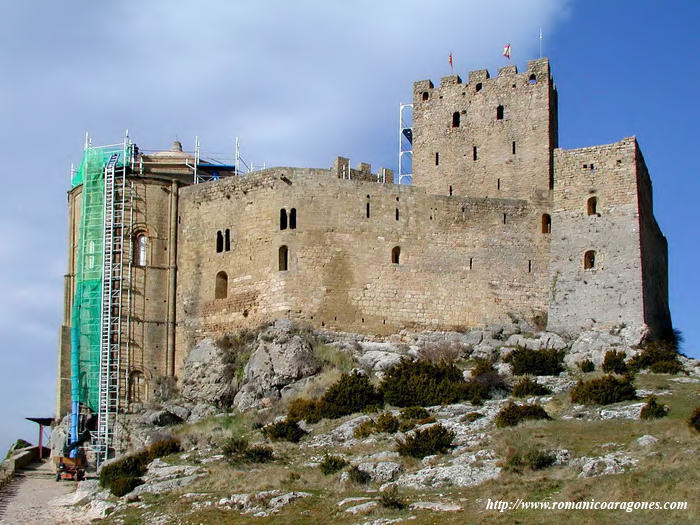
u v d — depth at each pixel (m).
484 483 57.34
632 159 91.19
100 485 74.19
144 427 88.25
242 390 87.06
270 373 85.81
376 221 92.44
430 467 61.22
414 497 56.88
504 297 92.38
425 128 103.06
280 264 91.50
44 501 75.06
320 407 78.38
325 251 91.19
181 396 91.94
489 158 99.75
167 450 77.94
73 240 100.94
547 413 69.62
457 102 102.19
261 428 79.00
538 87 99.19
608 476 54.81
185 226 97.56
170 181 98.31
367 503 55.69
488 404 74.56
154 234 97.25
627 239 89.88
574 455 59.06
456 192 100.44
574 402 71.69
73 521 65.38
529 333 90.62
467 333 91.12
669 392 72.19
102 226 96.88
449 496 56.34
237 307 93.00
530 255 93.25
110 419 91.62
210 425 82.62
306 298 90.19
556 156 94.19
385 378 80.50
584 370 82.19
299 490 61.41
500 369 82.88
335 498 58.88
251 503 59.84
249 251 93.25
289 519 55.66
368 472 61.81
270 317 90.69
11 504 74.00
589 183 92.50
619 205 90.94
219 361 90.44
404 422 72.25
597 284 90.12
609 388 71.12
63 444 91.88
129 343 94.44
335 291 90.62
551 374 81.81
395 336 90.62
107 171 97.44
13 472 90.56
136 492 67.56
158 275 96.62
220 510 59.75
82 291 96.31
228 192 95.56
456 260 92.69
